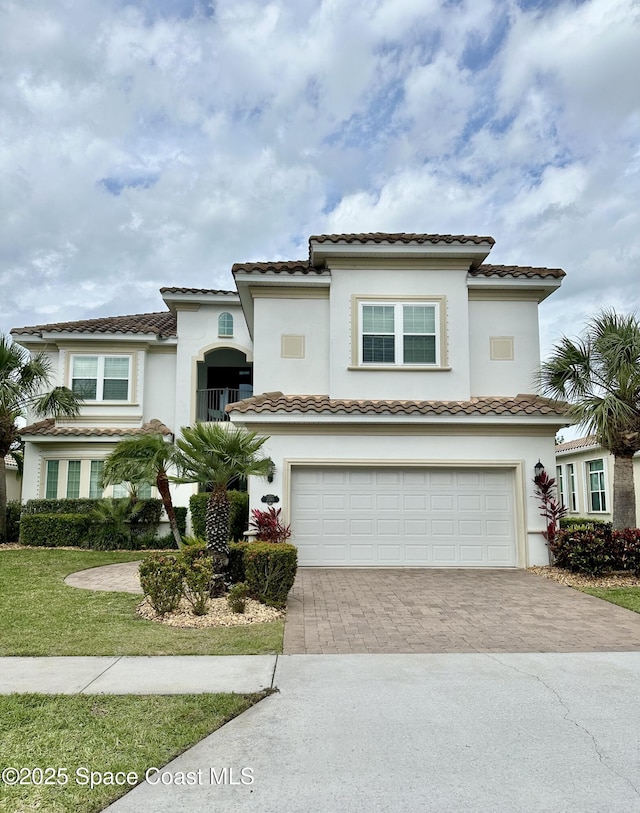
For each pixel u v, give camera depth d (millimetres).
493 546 14594
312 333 16609
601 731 5051
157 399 22234
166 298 22141
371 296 16312
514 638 8289
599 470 23547
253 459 10812
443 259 16406
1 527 18516
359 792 4035
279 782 4168
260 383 16391
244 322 22500
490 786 4125
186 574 9352
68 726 5035
